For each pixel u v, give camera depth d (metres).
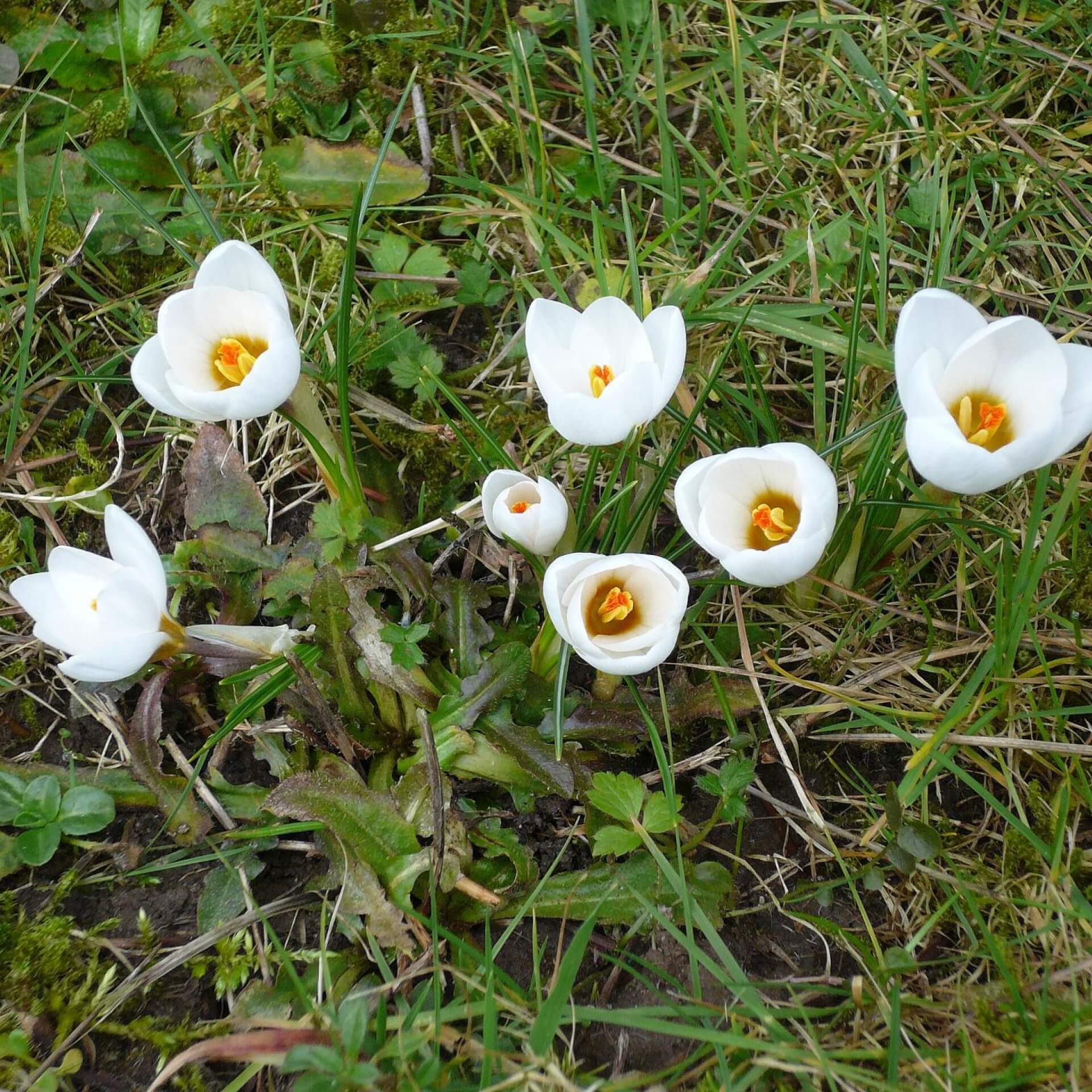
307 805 0.37
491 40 0.57
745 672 0.42
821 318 0.49
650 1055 0.36
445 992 0.37
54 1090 0.35
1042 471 0.39
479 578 0.45
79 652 0.37
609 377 0.38
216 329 0.38
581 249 0.51
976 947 0.37
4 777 0.40
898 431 0.44
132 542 0.37
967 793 0.41
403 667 0.39
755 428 0.45
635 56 0.56
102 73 0.54
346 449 0.42
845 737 0.42
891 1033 0.34
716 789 0.39
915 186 0.53
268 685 0.39
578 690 0.43
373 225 0.52
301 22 0.56
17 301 0.50
